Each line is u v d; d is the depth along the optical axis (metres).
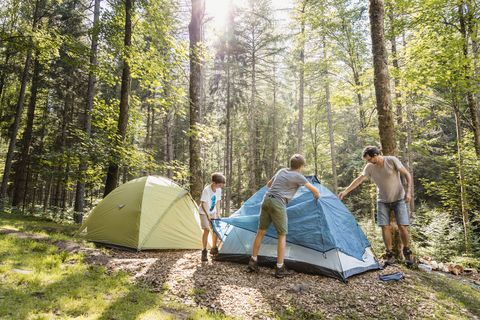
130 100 11.62
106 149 9.48
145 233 6.20
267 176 30.34
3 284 3.33
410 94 12.17
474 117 11.12
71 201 31.84
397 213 4.93
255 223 5.10
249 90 25.38
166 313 3.18
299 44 16.86
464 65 9.32
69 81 18.69
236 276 4.48
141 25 10.52
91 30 11.39
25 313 2.73
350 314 3.54
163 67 9.25
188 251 6.33
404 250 5.02
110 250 5.90
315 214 4.98
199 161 9.59
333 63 15.70
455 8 10.16
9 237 5.46
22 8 14.66
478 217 10.77
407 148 14.72
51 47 11.84
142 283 4.05
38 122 20.89
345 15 14.28
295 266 4.78
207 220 5.36
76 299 3.24
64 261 4.61
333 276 4.52
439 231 10.43
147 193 6.64
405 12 10.39
